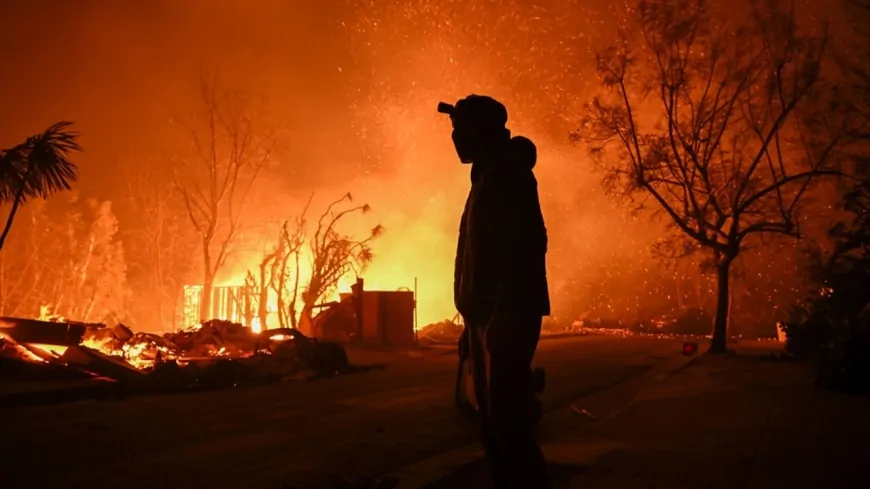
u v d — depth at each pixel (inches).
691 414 359.3
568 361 704.4
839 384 440.8
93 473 245.0
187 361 546.0
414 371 594.2
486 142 142.2
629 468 241.6
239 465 259.6
